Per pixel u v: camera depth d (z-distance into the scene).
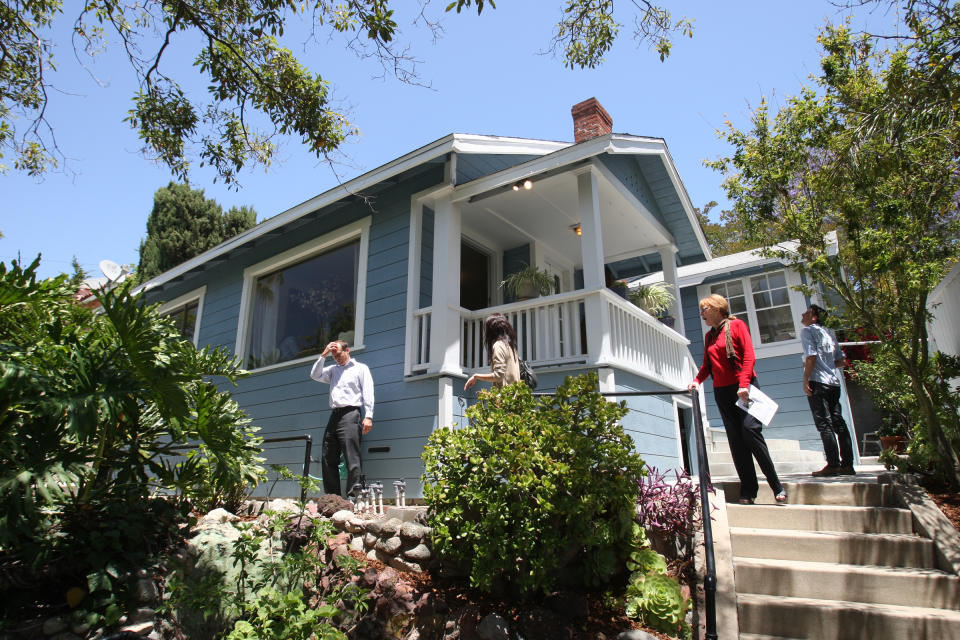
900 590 3.25
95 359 3.28
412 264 6.73
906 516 3.81
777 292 9.63
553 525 3.49
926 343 4.64
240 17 5.71
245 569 3.94
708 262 10.71
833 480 4.62
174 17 5.57
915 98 3.88
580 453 3.56
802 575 3.47
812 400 5.14
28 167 7.36
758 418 4.20
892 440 7.93
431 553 3.98
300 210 7.71
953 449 4.61
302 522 4.41
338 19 5.43
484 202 7.28
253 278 9.20
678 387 7.66
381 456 6.31
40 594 3.23
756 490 4.33
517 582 3.38
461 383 6.17
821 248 5.06
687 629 3.12
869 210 4.64
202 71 6.01
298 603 3.47
